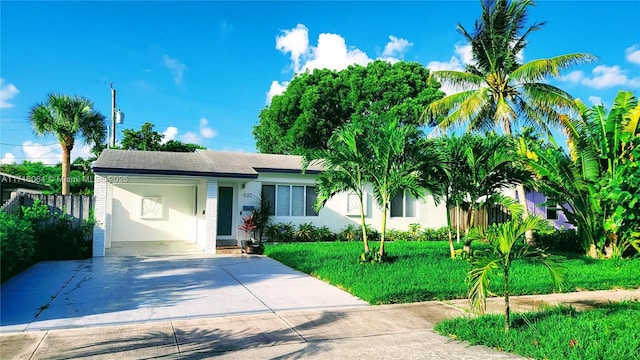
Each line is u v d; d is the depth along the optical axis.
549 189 14.35
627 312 6.82
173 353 4.96
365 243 11.30
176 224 17.91
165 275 9.98
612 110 12.82
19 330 5.73
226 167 15.01
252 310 6.98
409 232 18.77
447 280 8.95
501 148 11.91
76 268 10.66
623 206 12.48
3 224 8.57
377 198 11.40
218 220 16.23
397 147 10.51
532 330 5.66
